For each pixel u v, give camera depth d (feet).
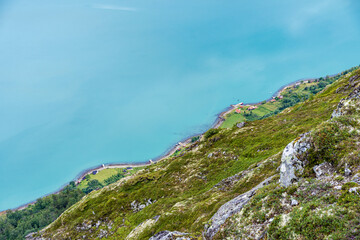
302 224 63.67
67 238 351.87
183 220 208.54
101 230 336.29
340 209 60.29
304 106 418.31
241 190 194.59
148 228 235.20
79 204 431.84
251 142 348.38
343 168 77.20
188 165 392.88
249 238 76.43
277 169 178.19
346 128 90.27
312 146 92.17
